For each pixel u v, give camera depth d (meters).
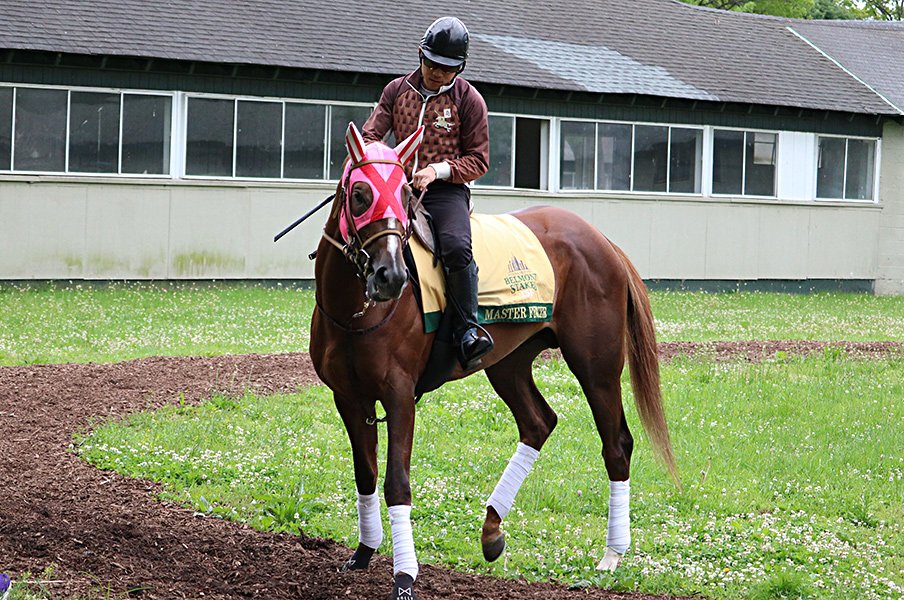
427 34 6.64
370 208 5.79
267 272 24.81
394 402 6.17
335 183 25.27
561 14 31.92
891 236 32.34
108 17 23.75
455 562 7.27
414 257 6.32
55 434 10.23
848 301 28.62
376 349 6.12
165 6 24.94
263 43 24.62
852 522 8.76
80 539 7.11
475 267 6.59
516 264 7.04
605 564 7.27
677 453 10.44
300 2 27.20
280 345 16.39
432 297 6.40
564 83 27.17
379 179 5.83
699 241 29.73
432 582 6.73
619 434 7.45
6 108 22.19
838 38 36.53
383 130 6.87
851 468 10.18
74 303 20.22
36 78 22.33
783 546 7.85
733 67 31.61
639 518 8.48
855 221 31.83
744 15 36.41
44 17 22.94
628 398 12.70
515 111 27.11
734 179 30.22
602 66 29.11
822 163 31.48
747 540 8.02
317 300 6.39
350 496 8.68
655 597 6.79
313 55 24.72
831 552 7.80
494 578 6.98
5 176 22.20
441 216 6.59
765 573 7.27
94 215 23.08
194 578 6.54
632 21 33.03
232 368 13.85
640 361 7.58
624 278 7.57
